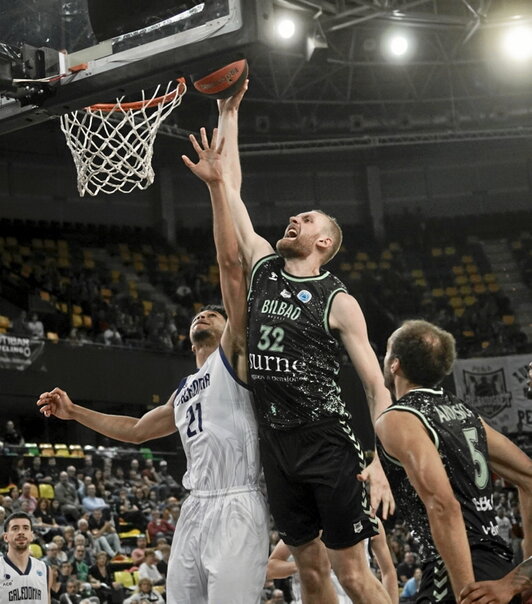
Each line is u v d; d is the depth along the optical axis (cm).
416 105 2195
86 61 394
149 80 383
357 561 332
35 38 403
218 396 361
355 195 2333
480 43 1975
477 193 2339
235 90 378
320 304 337
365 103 2156
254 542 349
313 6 1277
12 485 1306
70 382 1600
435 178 2344
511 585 267
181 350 1795
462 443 296
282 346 332
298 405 329
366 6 1659
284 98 2117
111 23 389
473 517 291
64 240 2053
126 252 2108
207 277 2148
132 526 1301
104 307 1894
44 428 1714
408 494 306
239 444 355
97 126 462
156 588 1075
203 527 354
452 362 311
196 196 2250
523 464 318
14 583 646
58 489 1256
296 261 350
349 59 1991
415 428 290
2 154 2036
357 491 329
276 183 2305
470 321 2081
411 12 1783
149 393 1709
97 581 1041
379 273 2203
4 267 1819
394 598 463
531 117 2202
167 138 2053
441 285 2197
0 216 2014
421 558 309
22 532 654
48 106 404
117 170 459
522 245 2280
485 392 1864
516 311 2142
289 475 331
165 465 1522
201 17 369
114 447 1680
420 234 2298
